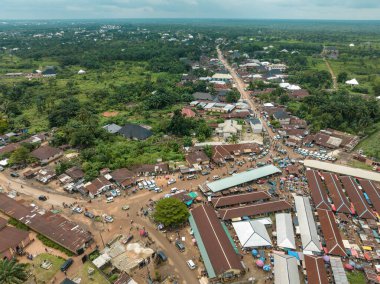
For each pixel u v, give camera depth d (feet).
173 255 331.77
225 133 630.74
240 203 409.08
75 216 394.11
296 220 375.86
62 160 537.24
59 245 343.26
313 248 329.93
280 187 452.35
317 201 405.18
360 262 320.09
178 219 361.30
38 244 349.20
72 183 463.01
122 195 437.99
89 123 650.02
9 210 395.14
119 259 321.52
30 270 312.09
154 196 434.30
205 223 359.87
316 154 552.00
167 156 545.03
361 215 383.45
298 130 641.40
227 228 368.48
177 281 300.20
